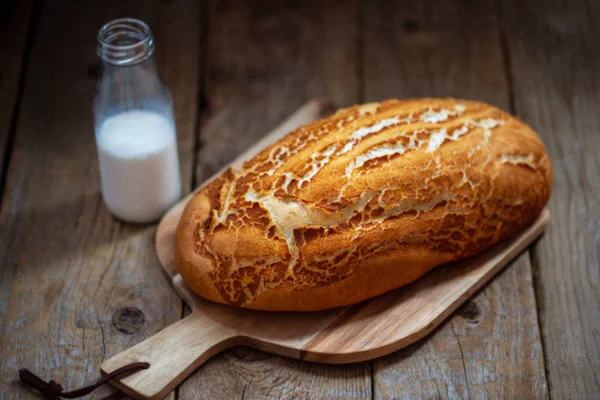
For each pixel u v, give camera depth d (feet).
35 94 3.57
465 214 2.89
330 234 2.79
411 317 2.85
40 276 3.03
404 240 2.83
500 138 2.99
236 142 3.46
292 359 2.83
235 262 2.80
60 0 3.87
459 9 3.90
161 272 3.05
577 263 3.07
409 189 2.85
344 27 3.84
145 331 2.91
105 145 3.04
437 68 3.70
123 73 3.05
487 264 2.98
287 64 3.72
